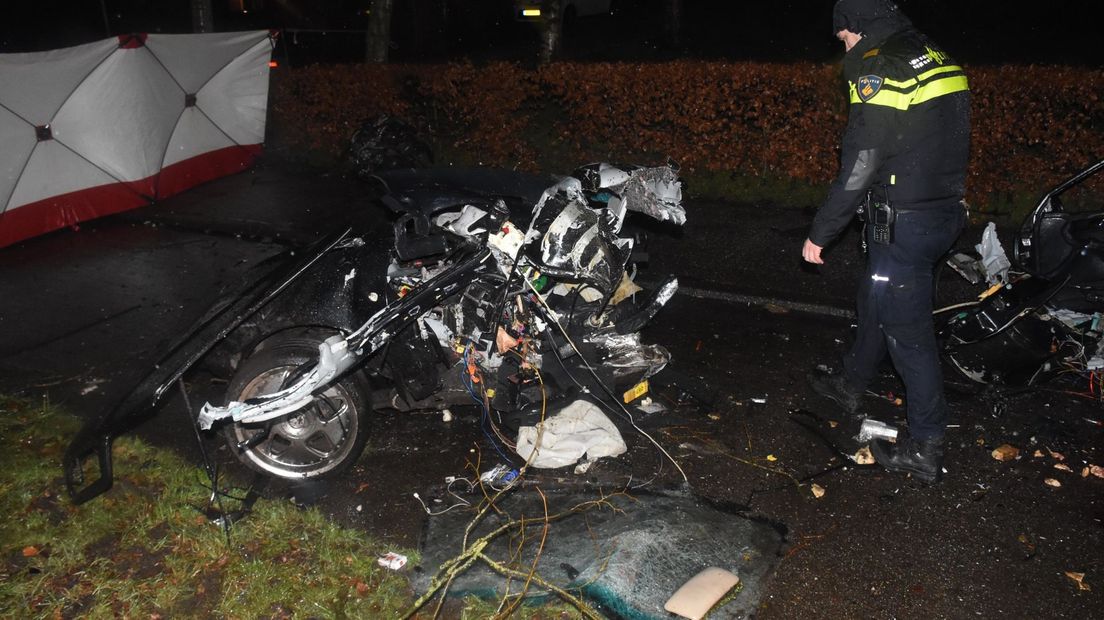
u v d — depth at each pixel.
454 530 3.53
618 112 8.07
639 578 3.22
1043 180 6.69
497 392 4.10
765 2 20.55
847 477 3.87
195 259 6.86
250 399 3.54
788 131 7.49
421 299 3.68
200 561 3.31
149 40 7.79
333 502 3.74
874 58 3.41
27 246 7.21
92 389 4.80
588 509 3.65
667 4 16.66
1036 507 3.65
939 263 4.56
